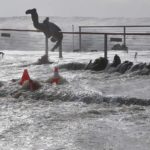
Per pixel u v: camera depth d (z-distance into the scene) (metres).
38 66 24.69
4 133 10.28
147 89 15.62
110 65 21.28
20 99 14.80
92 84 17.11
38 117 11.95
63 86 15.86
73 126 10.81
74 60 26.34
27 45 61.66
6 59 30.42
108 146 9.04
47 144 9.28
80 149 8.84
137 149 8.80
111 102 13.80
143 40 60.50
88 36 68.62
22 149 8.95
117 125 10.84
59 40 28.97
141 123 11.02
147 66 20.09
